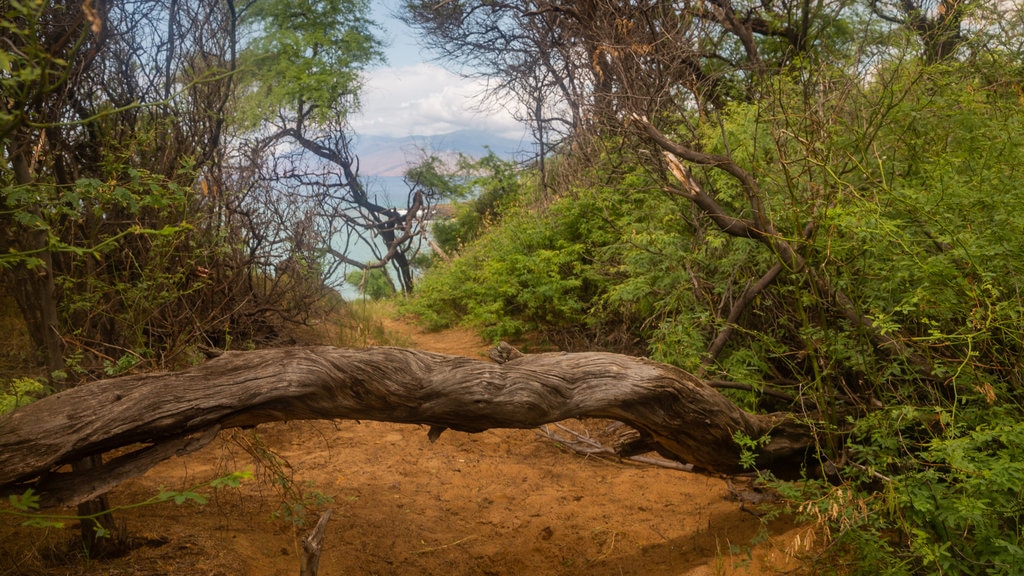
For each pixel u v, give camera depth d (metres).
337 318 10.02
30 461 2.86
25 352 5.03
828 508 3.26
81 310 4.30
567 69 11.66
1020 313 3.30
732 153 5.72
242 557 3.73
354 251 25.08
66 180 4.26
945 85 4.84
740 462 3.77
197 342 5.31
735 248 5.59
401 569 3.95
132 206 3.13
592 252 8.52
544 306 8.49
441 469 5.33
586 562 4.01
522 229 10.16
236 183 6.98
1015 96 4.75
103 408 2.99
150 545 3.74
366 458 5.51
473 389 3.50
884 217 3.68
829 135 4.23
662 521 4.40
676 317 5.92
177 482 4.66
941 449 3.03
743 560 3.57
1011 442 3.01
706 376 5.16
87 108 4.61
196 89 5.77
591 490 4.96
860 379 4.24
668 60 8.49
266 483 4.52
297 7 22.67
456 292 10.91
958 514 2.87
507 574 3.95
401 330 11.12
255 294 7.55
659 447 4.29
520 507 4.72
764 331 5.48
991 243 3.44
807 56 8.40
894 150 4.66
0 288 4.87
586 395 3.68
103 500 3.56
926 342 3.65
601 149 9.06
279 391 3.20
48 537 3.66
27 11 2.00
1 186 3.23
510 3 13.64
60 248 2.71
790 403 4.92
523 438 6.02
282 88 20.50
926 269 3.41
